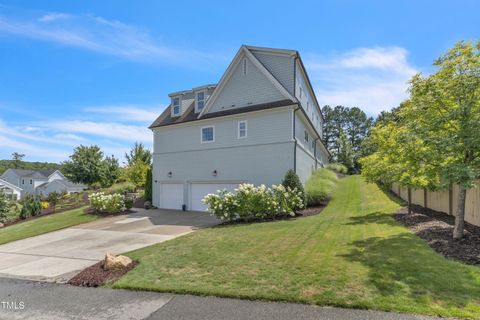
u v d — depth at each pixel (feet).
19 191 149.07
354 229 27.25
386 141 31.71
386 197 50.21
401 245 20.10
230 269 17.57
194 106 61.93
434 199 33.68
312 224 31.58
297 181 44.24
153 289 15.28
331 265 16.76
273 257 19.44
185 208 58.39
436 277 13.88
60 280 18.25
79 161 121.29
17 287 17.22
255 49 53.88
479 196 23.44
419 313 10.87
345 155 134.10
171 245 25.57
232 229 32.48
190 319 11.82
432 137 20.58
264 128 49.90
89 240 31.99
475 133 18.24
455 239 20.33
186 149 59.26
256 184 49.96
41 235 37.40
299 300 12.66
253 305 12.67
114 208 54.60
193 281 15.94
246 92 53.78
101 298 14.76
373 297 12.30
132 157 102.78
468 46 19.69
